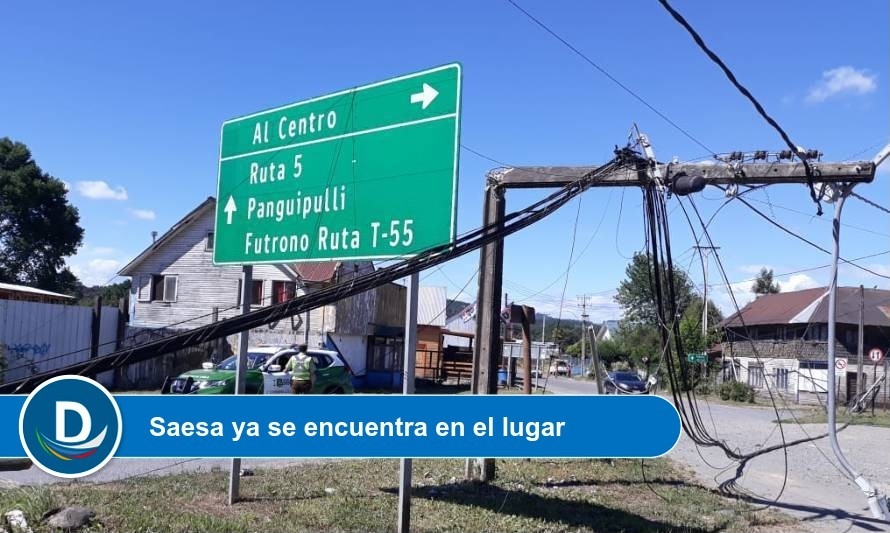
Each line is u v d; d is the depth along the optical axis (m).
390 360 37.38
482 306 10.31
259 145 8.70
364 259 7.57
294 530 7.28
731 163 9.02
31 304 23.52
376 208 7.52
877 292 46.19
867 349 43.50
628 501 9.72
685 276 14.31
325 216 7.94
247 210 8.77
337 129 7.94
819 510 10.03
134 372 26.50
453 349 41.56
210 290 34.88
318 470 10.88
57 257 50.62
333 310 31.80
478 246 7.08
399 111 7.45
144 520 7.20
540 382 48.09
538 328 94.19
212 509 7.99
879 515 8.95
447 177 7.03
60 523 6.82
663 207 9.08
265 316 6.47
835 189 8.95
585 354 72.50
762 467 14.32
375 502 8.59
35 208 48.72
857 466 15.23
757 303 53.75
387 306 37.72
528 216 7.41
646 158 8.87
